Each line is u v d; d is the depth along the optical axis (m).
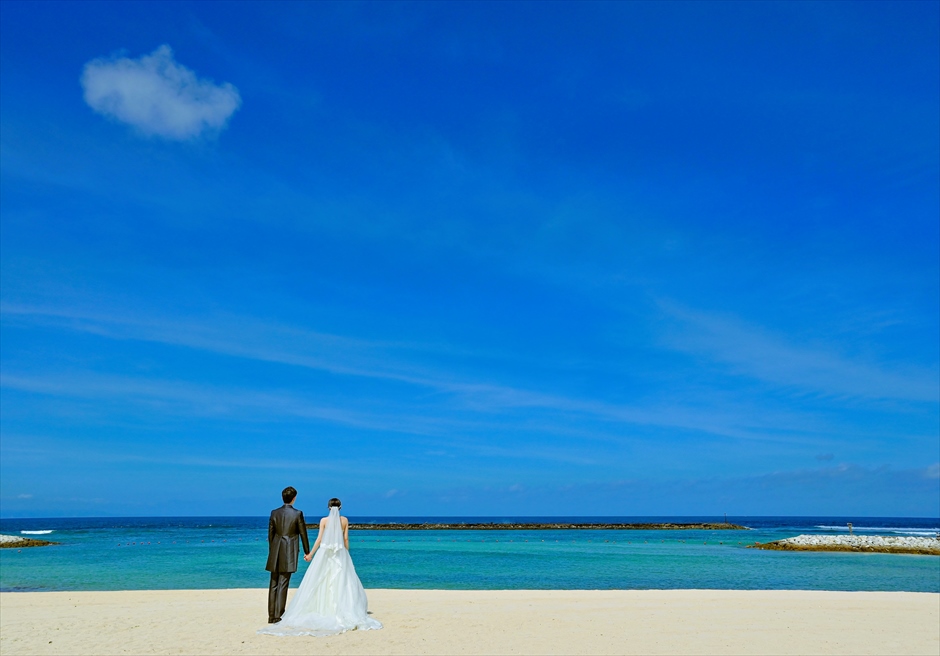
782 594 19.56
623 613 14.67
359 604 11.91
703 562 39.72
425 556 43.59
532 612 14.63
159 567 34.00
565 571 32.94
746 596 18.78
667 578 29.97
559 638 11.35
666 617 14.10
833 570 35.06
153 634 11.19
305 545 11.95
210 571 31.80
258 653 9.64
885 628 13.09
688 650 10.59
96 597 18.25
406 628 11.94
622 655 10.12
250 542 62.06
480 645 10.56
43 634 11.28
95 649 9.95
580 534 93.25
